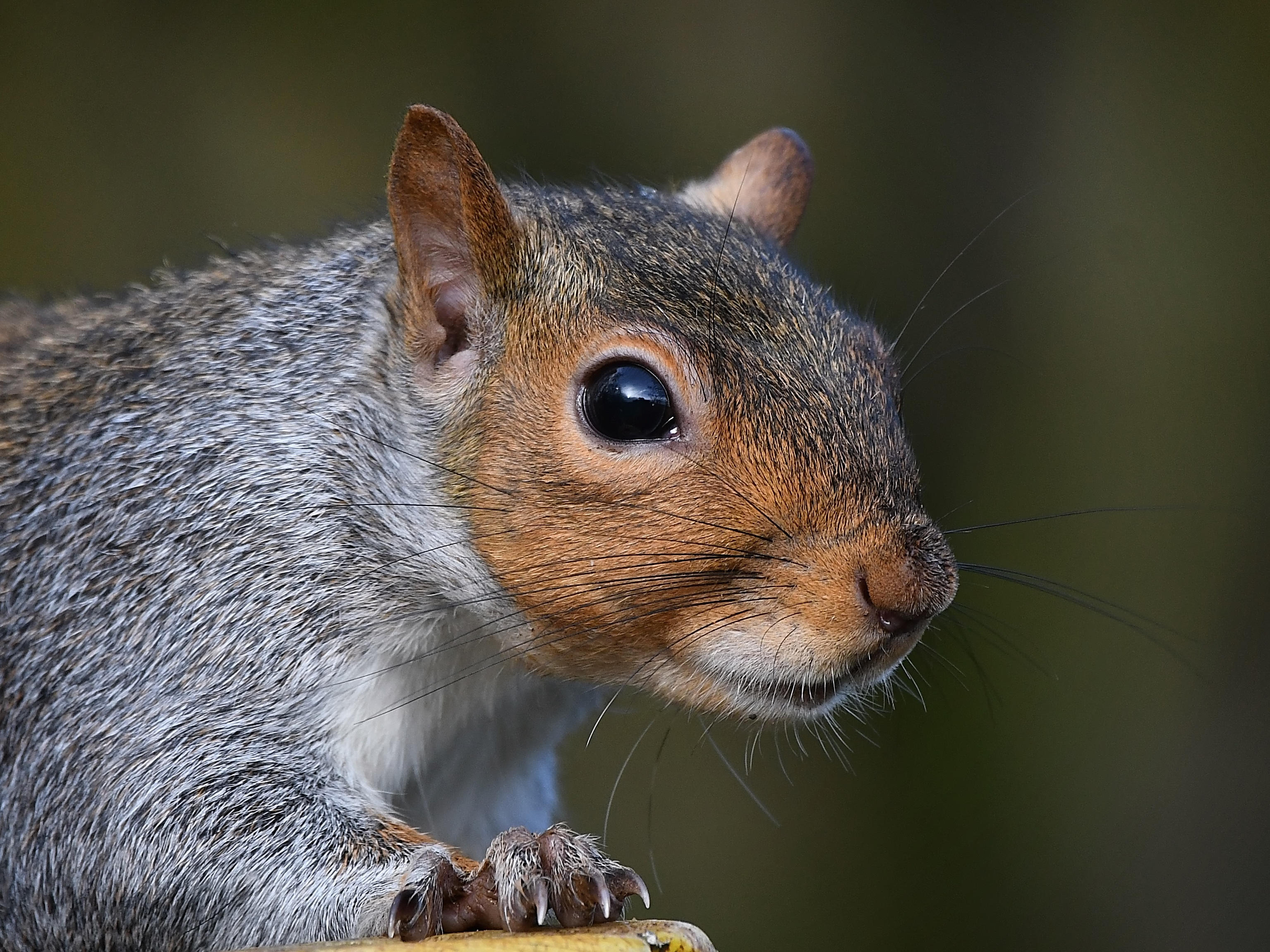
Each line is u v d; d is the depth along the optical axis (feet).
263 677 5.11
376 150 6.84
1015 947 6.09
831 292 5.16
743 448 5.07
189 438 5.14
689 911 6.18
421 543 5.11
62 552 5.14
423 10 6.84
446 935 4.99
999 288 6.31
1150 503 6.19
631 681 5.09
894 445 5.09
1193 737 6.15
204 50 6.83
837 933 6.18
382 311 5.15
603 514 5.07
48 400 5.18
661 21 6.66
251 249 5.23
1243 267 6.24
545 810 5.25
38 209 6.72
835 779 6.30
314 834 5.09
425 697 5.15
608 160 6.63
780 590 5.06
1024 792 6.16
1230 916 6.01
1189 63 6.33
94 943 5.11
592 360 5.08
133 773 5.10
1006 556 6.19
